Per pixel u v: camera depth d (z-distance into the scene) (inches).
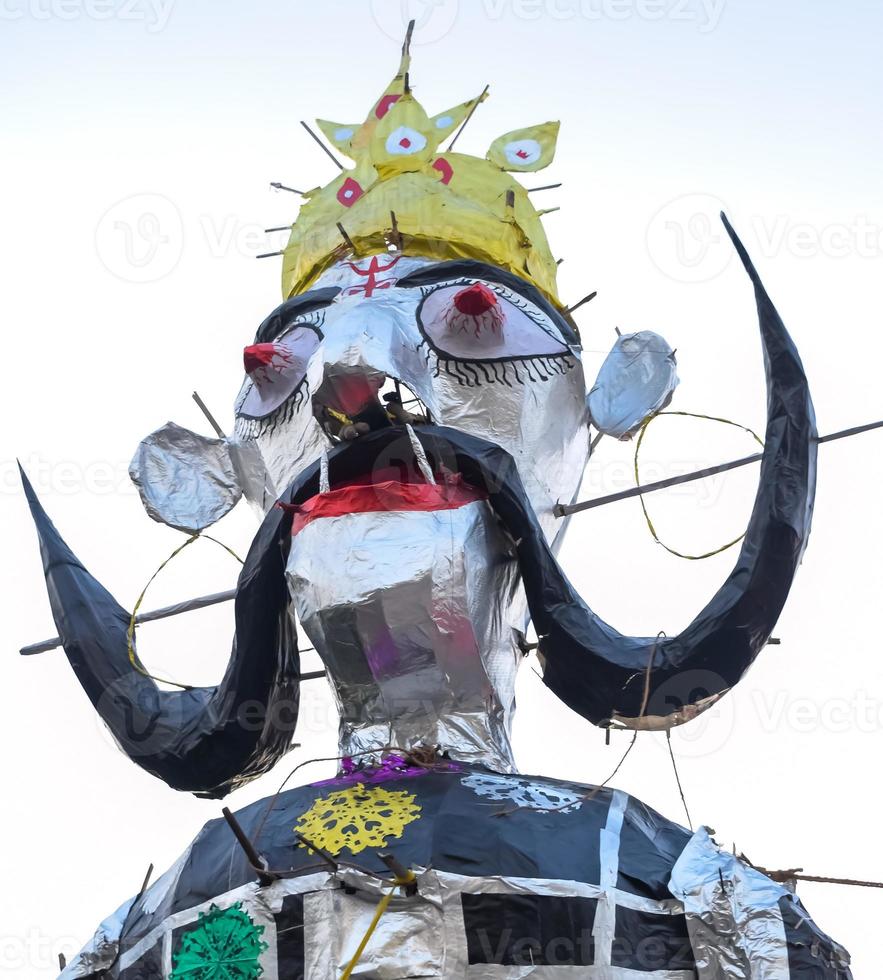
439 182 640.4
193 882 533.3
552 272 647.8
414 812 519.5
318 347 601.3
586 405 610.2
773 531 530.3
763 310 555.2
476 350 591.2
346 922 501.0
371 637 544.4
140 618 611.5
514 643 575.2
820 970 494.9
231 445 629.6
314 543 551.2
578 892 500.7
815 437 550.0
